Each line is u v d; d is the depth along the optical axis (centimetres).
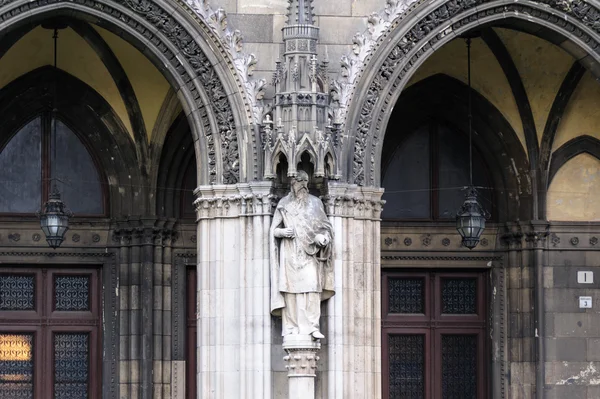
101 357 6981
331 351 5975
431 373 7212
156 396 6925
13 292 7012
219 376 6031
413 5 6197
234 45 6119
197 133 6162
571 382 7106
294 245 5931
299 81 5975
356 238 6097
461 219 6806
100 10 6072
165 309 6994
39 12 6009
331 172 5975
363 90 6131
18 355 6981
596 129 7175
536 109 7131
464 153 7300
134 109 6950
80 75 6975
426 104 7275
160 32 6116
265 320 5975
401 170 7275
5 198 6994
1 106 6956
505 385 7162
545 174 7156
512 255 7212
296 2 6050
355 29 6172
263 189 6016
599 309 7150
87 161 7081
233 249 6075
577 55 6506
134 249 6994
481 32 6894
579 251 7181
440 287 7275
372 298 6112
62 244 6994
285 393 5988
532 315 7131
